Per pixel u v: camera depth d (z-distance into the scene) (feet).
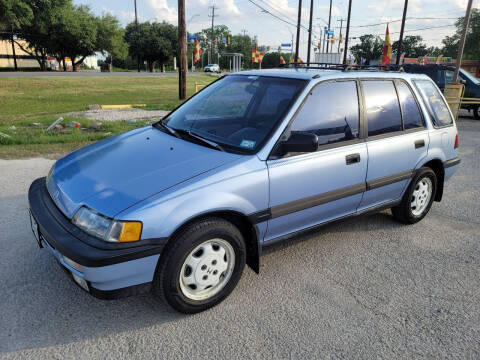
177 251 8.57
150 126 12.81
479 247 13.99
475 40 223.92
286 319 9.56
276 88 11.33
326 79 11.42
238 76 12.96
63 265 8.59
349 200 12.18
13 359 7.89
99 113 45.09
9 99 60.08
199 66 359.66
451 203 18.40
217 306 9.92
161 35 233.55
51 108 51.08
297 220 10.98
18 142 25.46
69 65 214.07
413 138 13.92
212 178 9.05
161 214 8.23
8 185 17.29
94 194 8.71
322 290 10.85
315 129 10.96
